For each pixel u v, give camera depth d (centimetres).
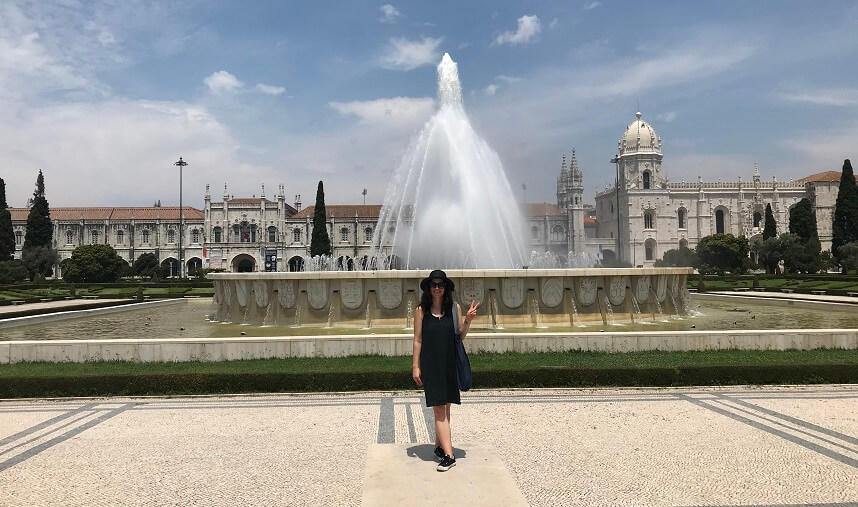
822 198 12594
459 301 2016
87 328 2334
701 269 9675
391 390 1242
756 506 643
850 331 1576
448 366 746
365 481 696
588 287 2092
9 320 2411
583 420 1005
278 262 11519
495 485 680
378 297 2030
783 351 1536
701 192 12669
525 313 2038
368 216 11619
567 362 1391
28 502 667
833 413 1043
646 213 12756
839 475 736
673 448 847
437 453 769
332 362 1428
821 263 8675
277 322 2148
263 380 1238
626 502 656
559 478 730
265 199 11625
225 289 2444
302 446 871
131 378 1223
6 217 9481
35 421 1033
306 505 654
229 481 730
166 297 4503
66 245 11681
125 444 891
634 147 12888
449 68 3422
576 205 12400
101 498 678
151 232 11819
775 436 905
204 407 1126
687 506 644
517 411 1069
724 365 1284
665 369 1262
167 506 655
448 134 3400
